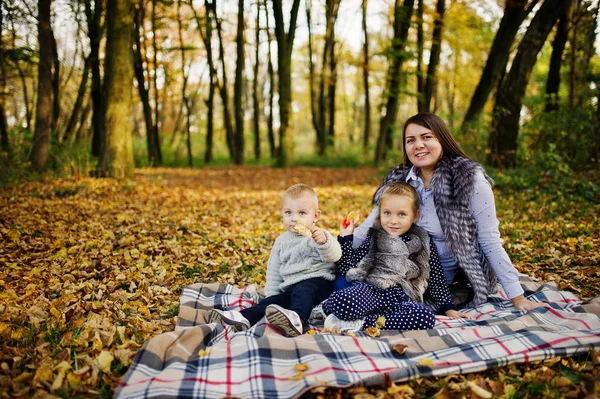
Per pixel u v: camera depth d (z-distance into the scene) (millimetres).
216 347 2639
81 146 11586
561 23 12391
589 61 14852
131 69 11211
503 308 3285
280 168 19672
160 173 16766
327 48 23016
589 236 5328
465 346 2594
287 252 3375
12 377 2436
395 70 17625
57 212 7191
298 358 2494
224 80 24734
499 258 3215
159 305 3650
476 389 2258
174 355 2492
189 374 2359
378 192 3613
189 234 6105
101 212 7438
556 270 4312
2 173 9969
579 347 2543
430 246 3230
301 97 37062
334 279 3346
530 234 5617
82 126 18453
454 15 16156
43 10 10758
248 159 26484
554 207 7207
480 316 3174
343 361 2473
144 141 25016
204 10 23734
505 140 10461
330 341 2652
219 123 38594
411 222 3195
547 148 11109
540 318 2992
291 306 3031
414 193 3217
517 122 10430
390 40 17078
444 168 3248
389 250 3111
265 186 13289
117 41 10836
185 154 29016
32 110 20688
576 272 4129
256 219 7578
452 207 3205
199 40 27391
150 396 2148
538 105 12648
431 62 16641
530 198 8234
